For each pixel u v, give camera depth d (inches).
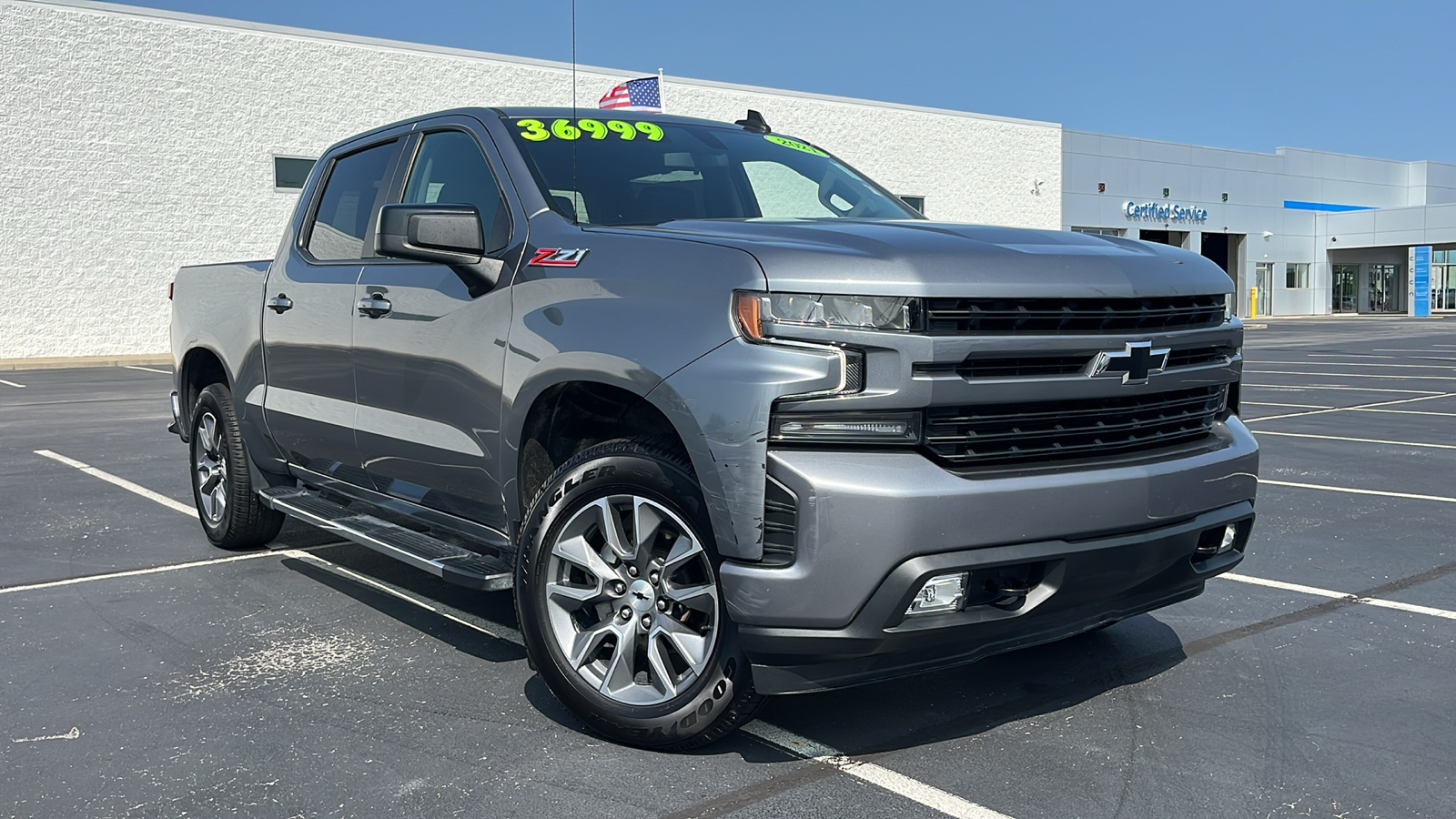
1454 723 128.0
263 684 142.5
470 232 133.3
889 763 117.0
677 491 113.8
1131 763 116.8
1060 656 152.8
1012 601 110.6
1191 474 120.0
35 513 256.1
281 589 189.8
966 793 109.7
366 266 167.0
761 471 105.6
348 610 176.9
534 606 125.4
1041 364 111.6
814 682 109.0
